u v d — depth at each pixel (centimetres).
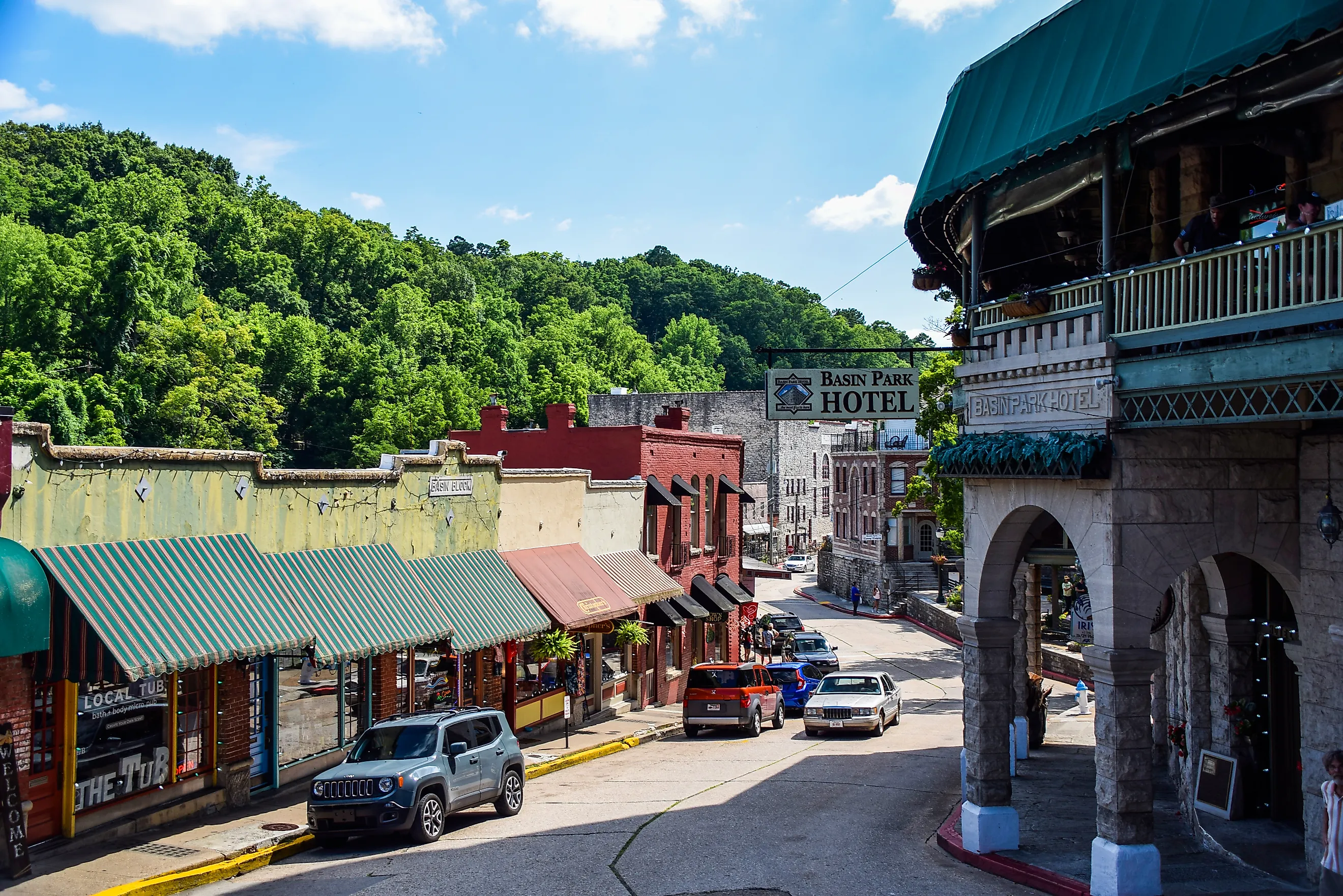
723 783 2041
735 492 3950
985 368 1461
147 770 1568
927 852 1459
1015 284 1719
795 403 1595
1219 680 1497
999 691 1446
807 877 1319
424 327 11669
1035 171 1351
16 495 1334
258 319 10012
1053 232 1658
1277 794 1447
